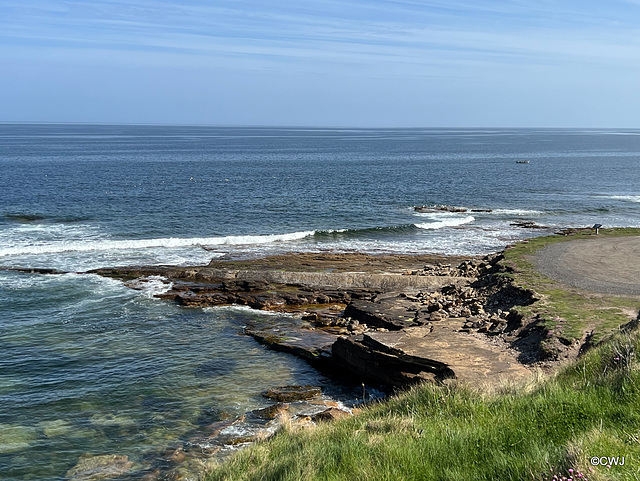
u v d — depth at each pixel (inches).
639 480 222.4
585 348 640.4
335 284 1133.1
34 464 522.9
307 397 677.3
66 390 687.7
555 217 2047.2
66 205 2074.3
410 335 749.9
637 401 311.3
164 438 572.4
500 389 441.4
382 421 386.9
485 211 2158.0
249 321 964.6
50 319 944.3
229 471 378.6
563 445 269.0
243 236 1605.6
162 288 1120.2
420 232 1748.3
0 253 1348.4
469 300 944.3
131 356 801.6
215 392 691.4
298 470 306.7
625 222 1935.3
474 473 267.0
